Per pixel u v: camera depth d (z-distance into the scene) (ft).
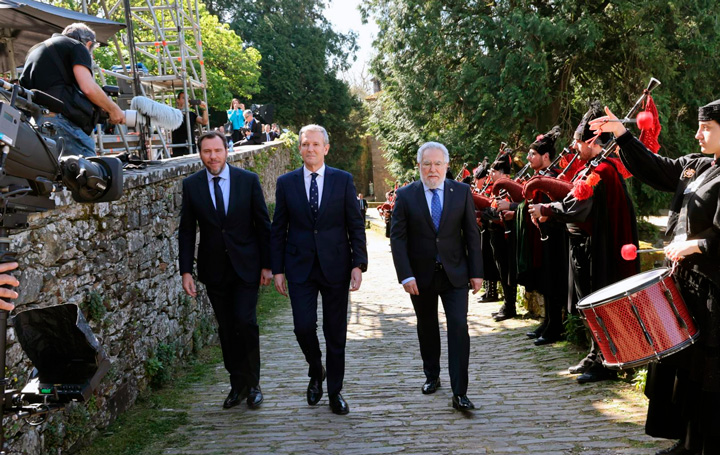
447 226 15.58
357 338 25.23
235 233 16.29
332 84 148.25
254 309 16.52
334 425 14.74
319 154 15.75
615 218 16.47
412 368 19.83
